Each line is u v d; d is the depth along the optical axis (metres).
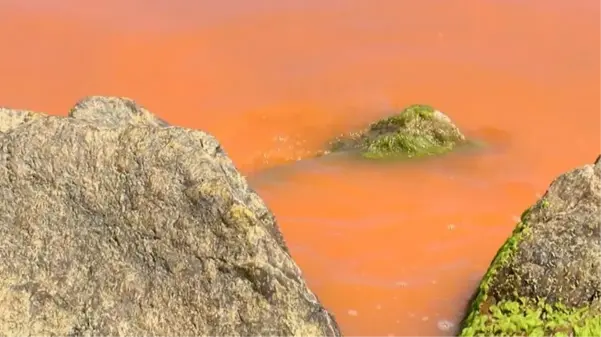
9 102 14.93
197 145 7.36
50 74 16.16
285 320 6.75
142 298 6.84
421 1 21.16
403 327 8.64
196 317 6.78
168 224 6.98
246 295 6.80
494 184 12.34
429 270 9.77
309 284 9.34
